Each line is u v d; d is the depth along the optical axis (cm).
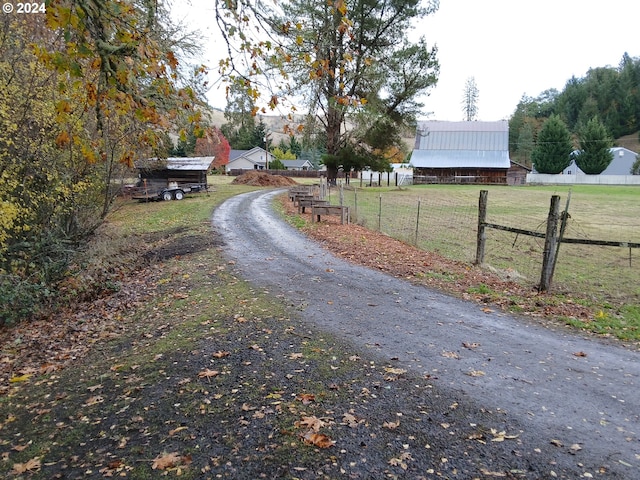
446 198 3275
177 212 2425
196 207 2559
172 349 618
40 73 988
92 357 655
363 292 852
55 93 1011
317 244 1353
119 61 393
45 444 408
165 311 838
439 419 411
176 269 1162
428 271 994
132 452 380
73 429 430
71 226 1380
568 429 395
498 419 411
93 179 1341
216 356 573
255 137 8600
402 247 1269
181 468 351
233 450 372
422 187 4788
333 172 3944
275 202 2730
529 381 489
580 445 371
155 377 530
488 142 6169
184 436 397
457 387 474
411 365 530
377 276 966
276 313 735
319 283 920
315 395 458
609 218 2288
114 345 697
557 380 492
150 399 474
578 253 1329
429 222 1941
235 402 452
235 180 4891
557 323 684
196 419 425
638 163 7069
